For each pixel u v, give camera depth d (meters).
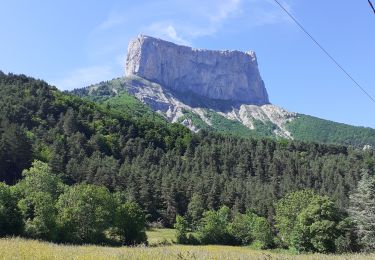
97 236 68.38
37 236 56.84
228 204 121.75
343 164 158.25
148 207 114.94
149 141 185.38
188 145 181.25
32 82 189.88
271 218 107.69
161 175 132.25
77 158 132.50
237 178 148.75
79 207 67.00
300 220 67.19
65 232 62.12
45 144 135.88
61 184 87.69
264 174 154.50
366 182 60.72
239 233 92.25
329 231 64.06
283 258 24.19
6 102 159.00
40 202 59.12
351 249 62.59
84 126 172.12
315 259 28.22
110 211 71.69
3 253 19.11
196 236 92.44
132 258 19.41
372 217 57.94
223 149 173.50
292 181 139.38
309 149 187.88
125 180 122.44
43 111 167.75
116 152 160.75
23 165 110.38
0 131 118.56
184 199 122.56
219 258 21.09
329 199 67.44
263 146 183.12
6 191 57.78
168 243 78.38
